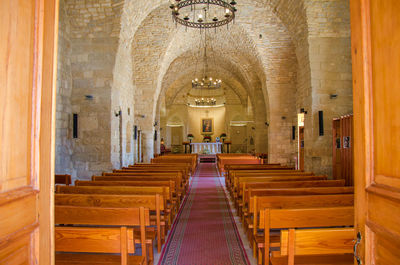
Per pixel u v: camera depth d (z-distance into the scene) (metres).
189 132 31.48
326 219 2.98
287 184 5.23
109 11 9.12
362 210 1.57
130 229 2.31
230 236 4.81
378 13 1.44
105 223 3.09
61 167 8.64
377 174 1.47
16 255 1.31
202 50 18.47
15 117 1.36
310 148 8.81
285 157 15.63
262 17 12.89
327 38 8.75
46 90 1.58
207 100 30.91
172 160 13.66
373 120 1.51
